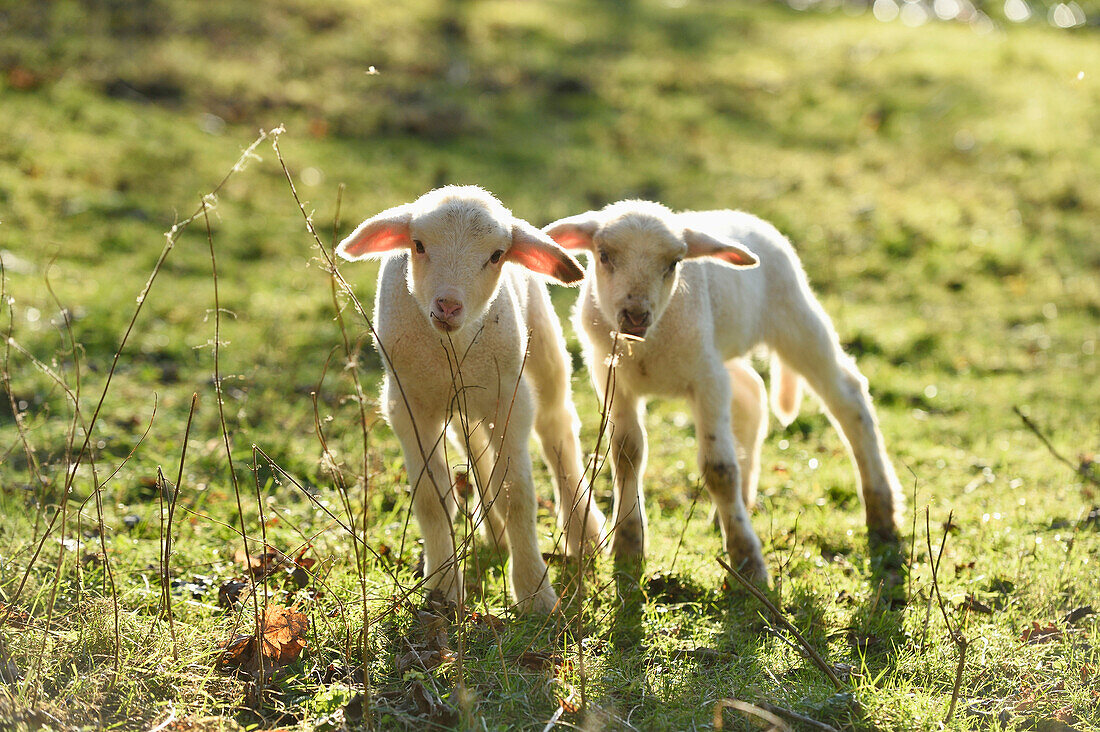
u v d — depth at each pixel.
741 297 5.87
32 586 4.26
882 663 4.32
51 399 7.00
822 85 18.45
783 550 5.63
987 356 9.80
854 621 4.64
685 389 5.48
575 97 17.12
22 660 3.70
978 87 18.00
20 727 3.23
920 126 16.47
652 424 8.00
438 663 3.97
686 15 22.70
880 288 11.35
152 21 16.56
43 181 11.09
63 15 15.88
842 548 5.79
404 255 4.67
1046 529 5.75
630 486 5.36
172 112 13.73
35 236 9.98
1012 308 11.05
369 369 8.35
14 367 7.45
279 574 4.74
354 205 12.04
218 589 4.59
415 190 12.80
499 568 5.09
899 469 7.05
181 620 4.25
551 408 5.29
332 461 4.30
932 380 9.17
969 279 11.70
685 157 15.05
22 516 5.05
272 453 6.57
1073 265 12.23
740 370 6.49
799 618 4.68
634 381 5.45
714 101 17.56
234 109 14.21
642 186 13.88
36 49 14.45
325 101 15.16
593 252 5.28
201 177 12.10
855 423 6.18
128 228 10.59
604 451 6.33
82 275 9.44
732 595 4.87
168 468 6.20
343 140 14.12
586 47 19.67
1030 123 16.41
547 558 5.23
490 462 5.12
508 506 4.63
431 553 4.59
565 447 5.37
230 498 5.84
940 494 6.53
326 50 17.09
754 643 4.33
